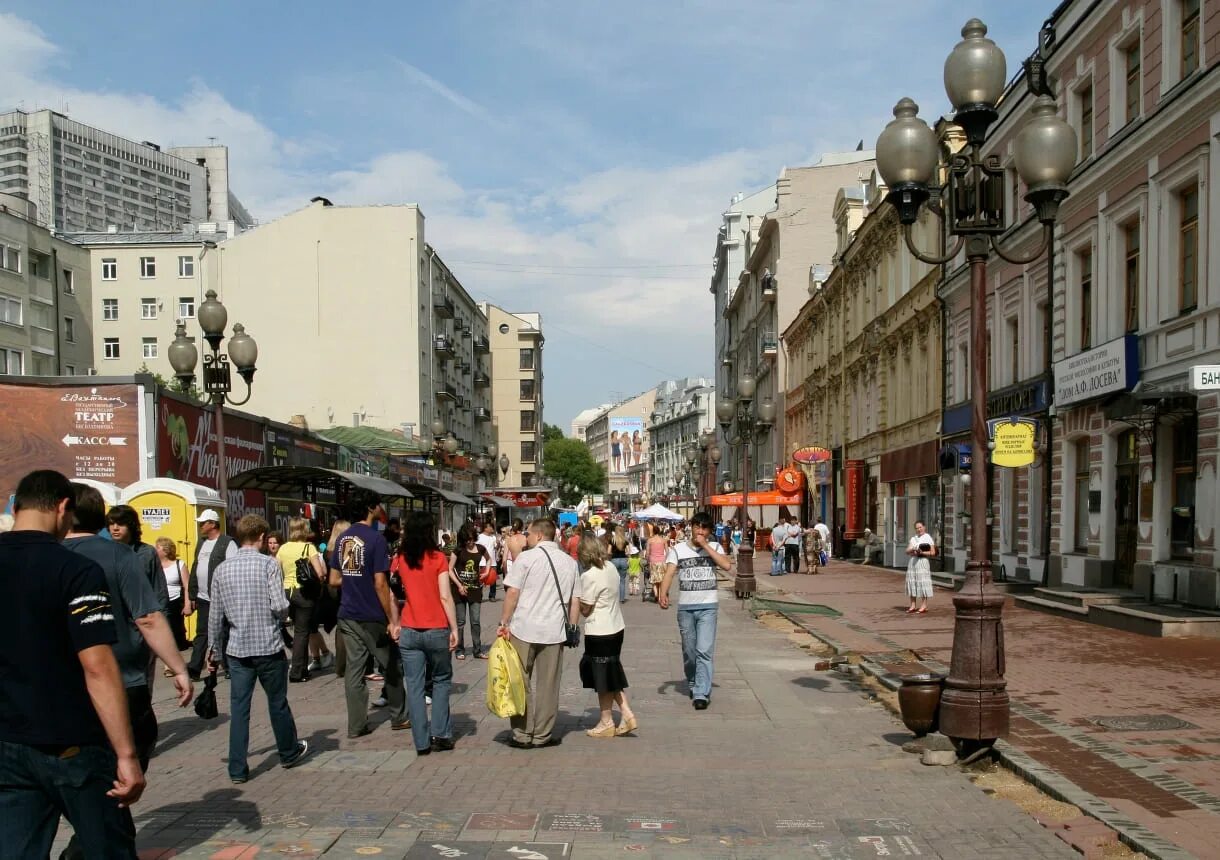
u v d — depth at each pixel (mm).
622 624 8828
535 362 95750
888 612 19609
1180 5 16922
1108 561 19062
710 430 94250
